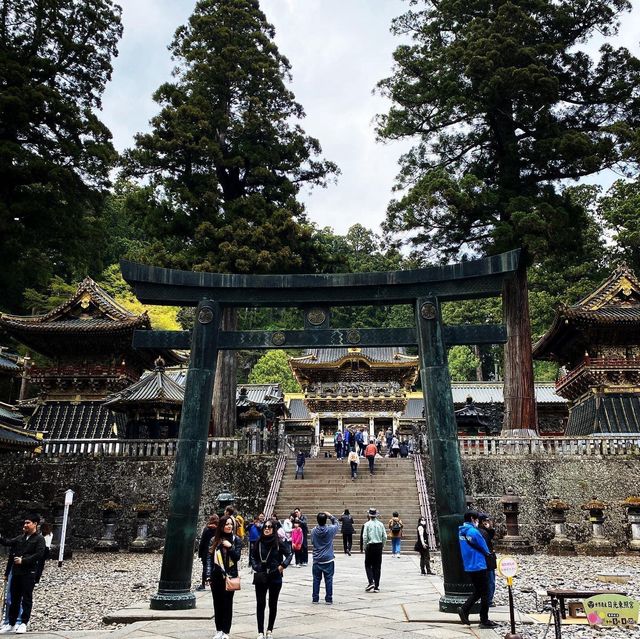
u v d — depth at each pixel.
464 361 68.25
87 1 32.84
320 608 10.99
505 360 30.47
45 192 31.78
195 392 11.01
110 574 17.78
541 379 66.12
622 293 32.12
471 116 32.62
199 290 11.70
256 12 36.72
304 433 52.91
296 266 30.77
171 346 11.64
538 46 31.44
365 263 76.75
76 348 34.19
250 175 33.97
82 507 26.77
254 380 67.19
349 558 20.61
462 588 9.88
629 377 31.05
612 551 22.98
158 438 29.14
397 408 49.78
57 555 22.34
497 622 9.73
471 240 33.09
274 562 8.52
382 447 38.59
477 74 31.02
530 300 53.81
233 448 27.66
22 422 25.61
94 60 33.91
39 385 34.66
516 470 26.47
